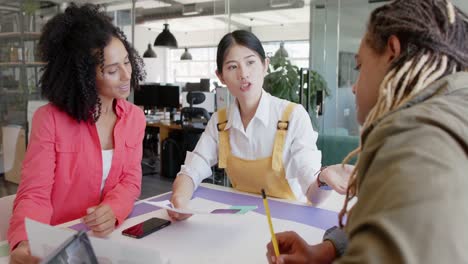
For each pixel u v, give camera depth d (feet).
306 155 4.64
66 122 4.29
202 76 41.81
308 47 16.34
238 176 5.08
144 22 29.37
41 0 15.62
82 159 4.37
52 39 4.14
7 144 15.12
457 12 1.61
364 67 1.78
